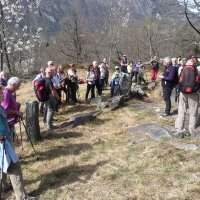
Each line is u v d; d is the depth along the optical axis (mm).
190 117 5602
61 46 31516
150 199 3865
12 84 4730
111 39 30188
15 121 4793
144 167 4648
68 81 9531
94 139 6105
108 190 4191
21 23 20469
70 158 5270
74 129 6797
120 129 6598
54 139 6238
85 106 9141
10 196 4238
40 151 5668
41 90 6809
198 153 4785
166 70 7121
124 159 5008
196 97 5516
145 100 9797
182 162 4617
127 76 9703
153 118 7266
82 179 4531
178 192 3920
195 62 5520
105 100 9445
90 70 9953
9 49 19281
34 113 6078
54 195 4195
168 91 7203
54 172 4797
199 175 4227
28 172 4879
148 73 18938
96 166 4879
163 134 5727
